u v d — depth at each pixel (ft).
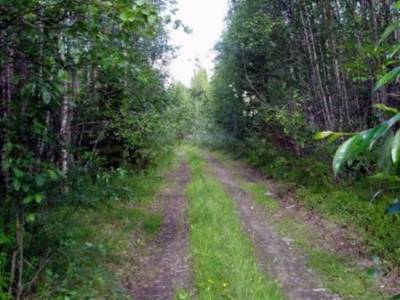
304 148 52.34
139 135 44.70
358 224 30.81
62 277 18.07
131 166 54.13
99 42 17.87
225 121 97.96
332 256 25.71
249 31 55.57
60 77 17.12
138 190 45.29
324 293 20.70
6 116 16.97
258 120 66.39
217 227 30.50
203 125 127.95
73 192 20.02
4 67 19.26
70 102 24.26
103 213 32.48
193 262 24.35
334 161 4.27
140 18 14.15
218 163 86.17
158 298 20.22
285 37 52.60
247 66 71.15
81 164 24.22
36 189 16.44
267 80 68.85
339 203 36.01
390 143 4.10
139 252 26.61
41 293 16.15
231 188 51.90
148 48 47.01
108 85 38.52
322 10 45.55
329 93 47.09
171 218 36.06
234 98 78.54
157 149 52.34
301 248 27.76
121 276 22.25
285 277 22.82
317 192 42.34
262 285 20.36
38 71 17.06
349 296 20.26
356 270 23.36
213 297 19.24
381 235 27.45
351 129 44.09
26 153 15.56
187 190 48.29
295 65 54.85
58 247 18.66
